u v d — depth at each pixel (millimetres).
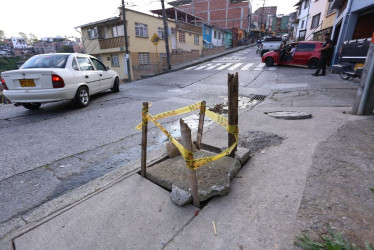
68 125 4570
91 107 6129
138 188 2234
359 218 1639
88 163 2945
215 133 3652
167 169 2457
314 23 19188
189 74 13461
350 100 5406
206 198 1948
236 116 2281
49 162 2996
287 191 2012
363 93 3965
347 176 2146
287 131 3490
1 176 2674
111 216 1876
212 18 46625
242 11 43719
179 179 2227
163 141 3611
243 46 41094
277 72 11289
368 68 3805
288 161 2531
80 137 3883
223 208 1876
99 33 22156
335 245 1383
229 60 19812
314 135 3229
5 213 2037
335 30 11805
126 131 4117
